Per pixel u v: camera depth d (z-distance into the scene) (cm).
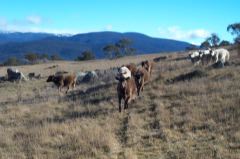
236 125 1681
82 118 2100
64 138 1700
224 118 1788
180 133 1697
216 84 2402
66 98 2936
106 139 1622
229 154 1409
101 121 2002
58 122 2112
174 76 2942
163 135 1669
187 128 1733
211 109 1930
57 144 1653
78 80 4034
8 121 2347
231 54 4844
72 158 1475
